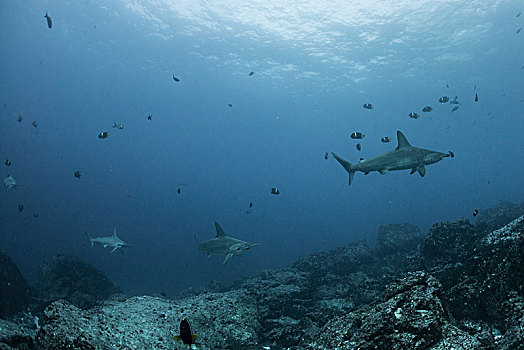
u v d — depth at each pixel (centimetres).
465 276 746
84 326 639
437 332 495
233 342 826
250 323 906
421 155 716
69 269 1562
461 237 972
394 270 1304
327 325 657
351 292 1214
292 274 1263
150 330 749
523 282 623
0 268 1283
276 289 1062
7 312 1213
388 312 538
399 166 733
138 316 813
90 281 1572
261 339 891
